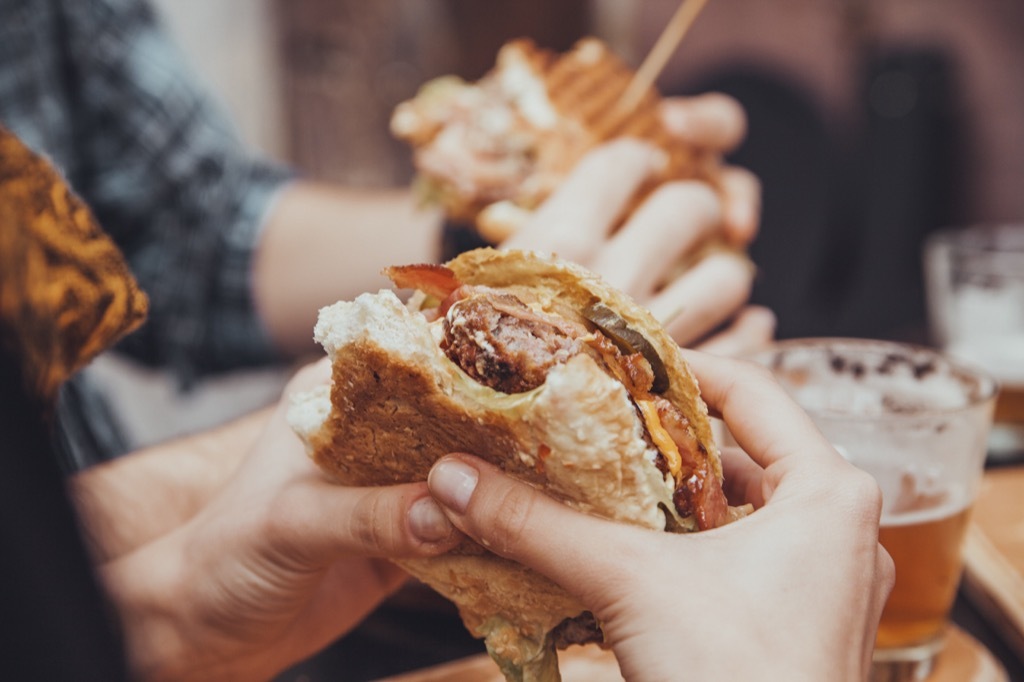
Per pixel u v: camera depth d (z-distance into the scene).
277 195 0.72
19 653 0.19
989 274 0.58
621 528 0.27
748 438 0.31
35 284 0.22
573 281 0.31
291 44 1.23
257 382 1.16
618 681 0.38
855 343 0.42
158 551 0.38
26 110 0.59
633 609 0.26
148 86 0.66
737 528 0.27
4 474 0.19
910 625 0.37
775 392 0.31
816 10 1.32
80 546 0.20
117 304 0.32
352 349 0.28
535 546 0.28
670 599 0.26
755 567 0.27
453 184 0.54
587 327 0.31
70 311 0.30
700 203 0.49
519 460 0.28
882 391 0.41
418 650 0.42
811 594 0.26
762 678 0.25
